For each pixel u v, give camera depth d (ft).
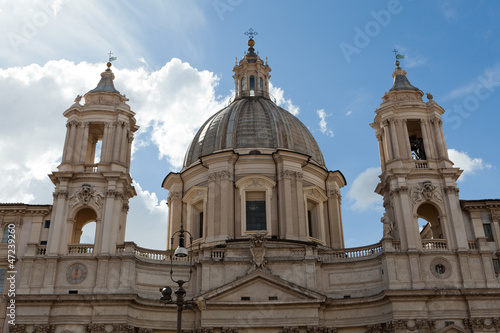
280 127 199.52
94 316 140.15
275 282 149.07
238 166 186.19
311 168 191.72
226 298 148.05
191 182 193.57
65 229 153.28
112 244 152.05
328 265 156.66
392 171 160.15
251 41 244.83
